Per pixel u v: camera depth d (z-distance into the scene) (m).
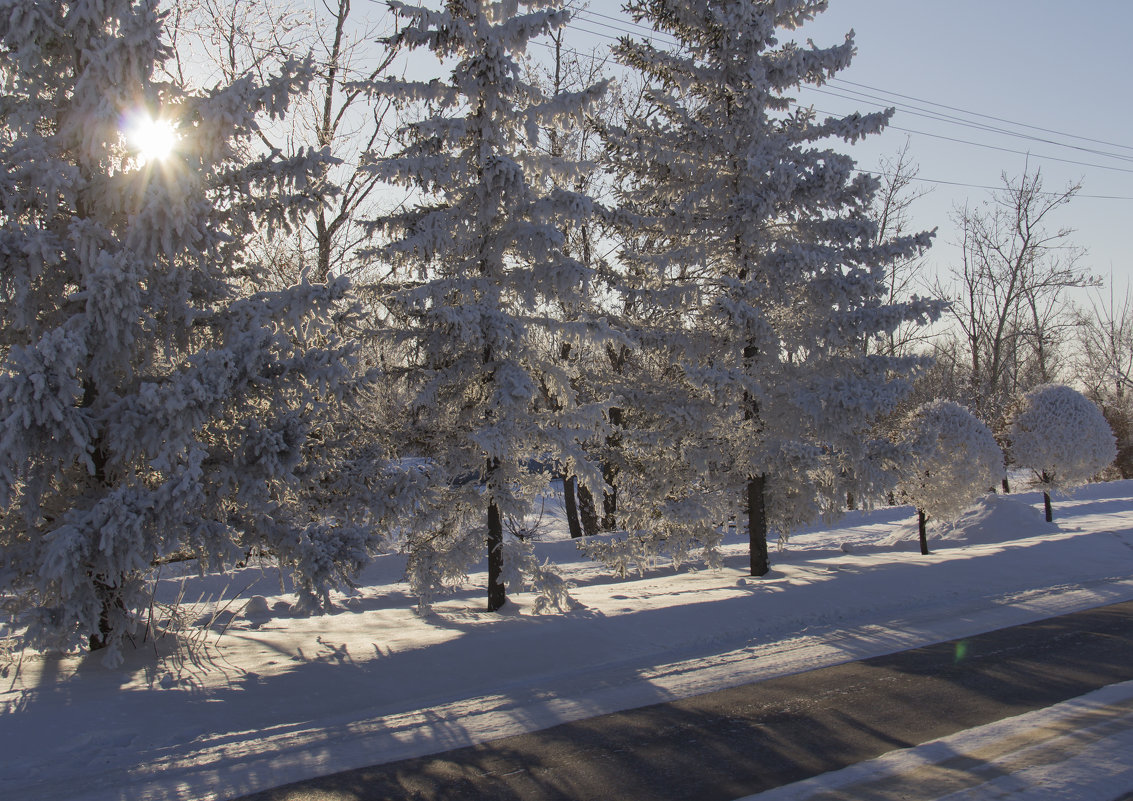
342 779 5.42
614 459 14.70
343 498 9.15
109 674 7.93
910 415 18.06
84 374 7.98
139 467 8.52
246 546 8.50
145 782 5.43
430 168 10.23
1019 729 5.99
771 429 14.25
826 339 13.36
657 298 13.40
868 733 6.06
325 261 17.20
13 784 5.42
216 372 7.37
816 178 13.01
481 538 11.31
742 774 5.33
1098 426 21.41
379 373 8.49
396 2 10.05
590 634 9.27
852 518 24.53
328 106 17.91
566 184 11.91
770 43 13.53
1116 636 8.88
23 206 7.50
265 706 7.03
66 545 6.68
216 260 8.70
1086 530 19.30
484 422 11.08
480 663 8.30
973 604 10.77
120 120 7.66
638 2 13.62
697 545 16.31
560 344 19.69
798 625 9.94
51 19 7.39
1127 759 5.28
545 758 5.72
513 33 10.39
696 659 8.41
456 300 11.00
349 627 10.50
